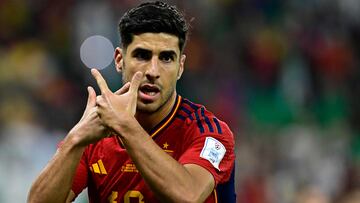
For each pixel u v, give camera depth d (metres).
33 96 38.38
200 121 11.29
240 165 34.00
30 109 37.16
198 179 10.54
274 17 46.72
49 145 33.09
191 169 10.62
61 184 10.71
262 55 43.78
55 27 42.72
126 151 11.12
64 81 39.75
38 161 31.67
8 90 38.22
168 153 11.23
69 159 10.70
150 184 10.29
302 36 45.91
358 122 42.16
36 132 33.91
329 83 43.69
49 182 10.71
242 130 38.50
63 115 37.22
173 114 11.33
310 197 21.48
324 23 47.34
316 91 43.03
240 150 35.22
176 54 10.82
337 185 33.81
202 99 39.44
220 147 11.02
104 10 42.06
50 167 10.77
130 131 10.34
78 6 42.84
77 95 39.28
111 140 11.33
